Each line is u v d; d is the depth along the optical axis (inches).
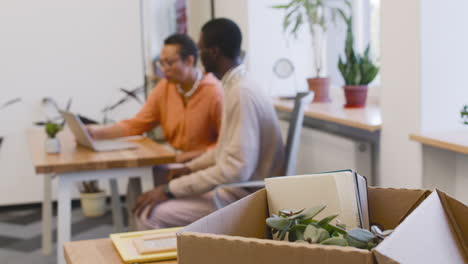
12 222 175.6
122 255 45.2
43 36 185.2
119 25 189.3
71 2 185.8
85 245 49.2
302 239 32.0
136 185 130.2
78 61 187.5
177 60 117.7
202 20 206.4
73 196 195.6
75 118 109.5
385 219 37.2
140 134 132.2
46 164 98.5
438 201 33.0
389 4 100.3
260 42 167.2
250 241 27.5
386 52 102.3
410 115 97.0
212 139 122.9
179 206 102.3
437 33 93.9
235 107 96.8
